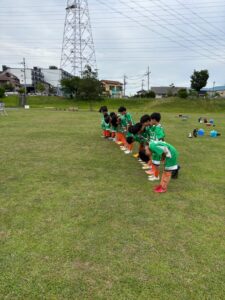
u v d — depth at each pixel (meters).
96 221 3.67
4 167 6.15
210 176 5.80
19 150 8.05
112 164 6.56
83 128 13.62
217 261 2.89
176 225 3.63
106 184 5.12
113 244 3.15
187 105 43.03
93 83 48.03
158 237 3.32
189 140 10.75
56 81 86.69
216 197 4.62
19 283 2.52
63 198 4.41
